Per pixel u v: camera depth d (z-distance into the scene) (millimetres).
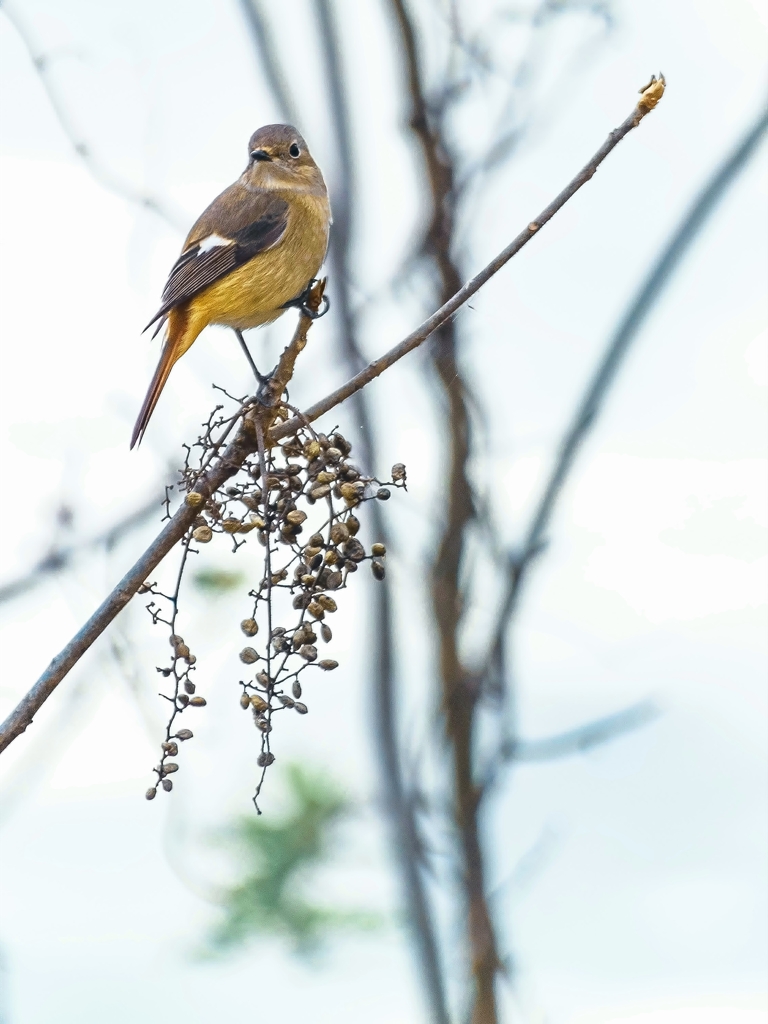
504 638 9758
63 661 6098
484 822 9641
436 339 9727
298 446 6695
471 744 9711
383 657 10031
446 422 9758
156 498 9344
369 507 10109
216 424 6680
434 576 9773
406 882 9484
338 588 6219
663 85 6523
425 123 9602
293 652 5953
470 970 9352
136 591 6152
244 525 6344
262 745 5777
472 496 9773
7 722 5984
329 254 10320
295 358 6984
